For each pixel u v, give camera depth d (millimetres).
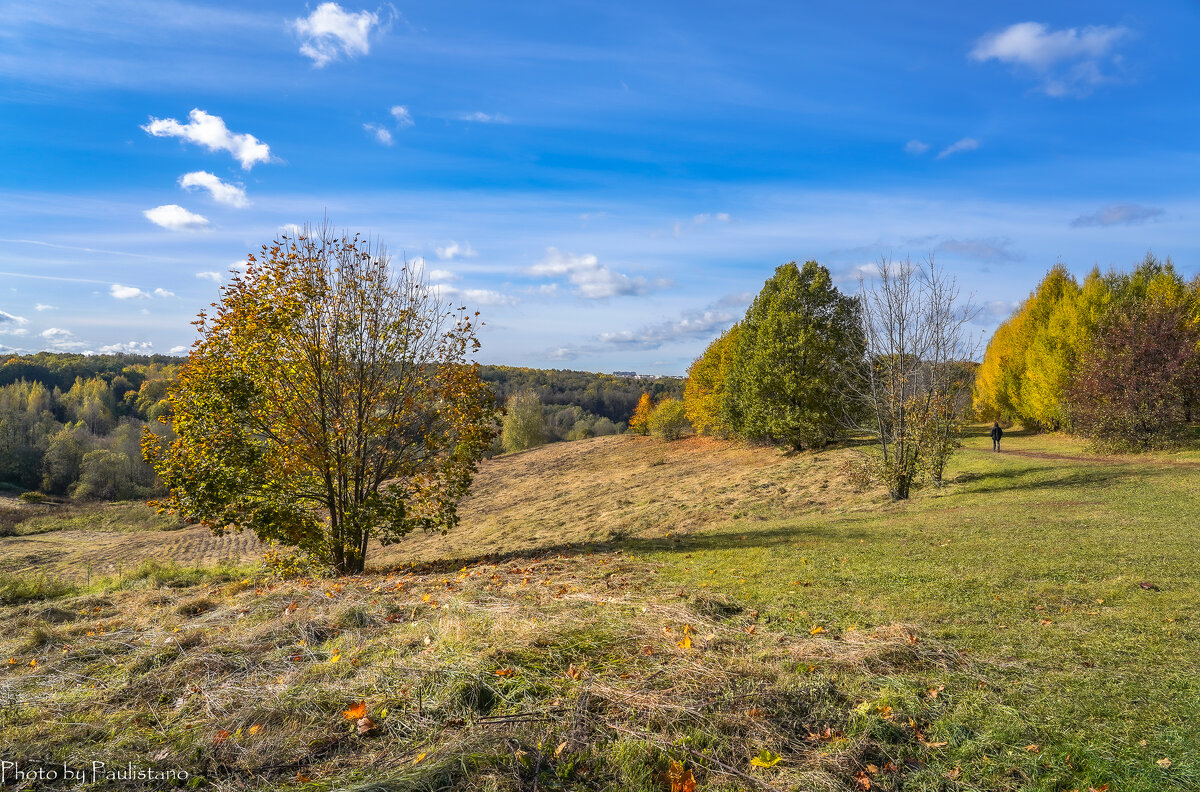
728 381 37438
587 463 48344
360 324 12742
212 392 11656
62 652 5750
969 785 3289
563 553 14133
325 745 3750
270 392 12125
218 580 13109
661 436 53375
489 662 4660
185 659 5188
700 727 3783
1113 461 20719
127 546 37000
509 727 3803
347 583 9578
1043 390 32438
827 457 28891
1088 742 3637
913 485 19516
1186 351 22156
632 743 3592
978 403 46781
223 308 11938
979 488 18312
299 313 12039
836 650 5094
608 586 8422
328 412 12789
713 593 7672
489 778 3270
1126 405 22734
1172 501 13016
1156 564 8016
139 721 4156
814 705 4113
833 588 7844
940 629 5840
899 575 8336
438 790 3184
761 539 13250
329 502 12695
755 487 25281
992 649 5266
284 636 5793
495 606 6578
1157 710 3994
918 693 4309
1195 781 3191
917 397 18922
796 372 31156
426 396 13531
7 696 4617
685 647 5113
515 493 40312
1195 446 21203
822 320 31500
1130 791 3166
